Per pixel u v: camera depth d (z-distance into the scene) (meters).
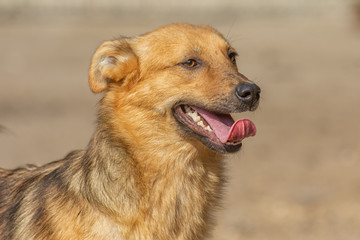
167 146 7.34
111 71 7.46
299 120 20.83
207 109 7.48
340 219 12.30
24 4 50.47
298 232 11.81
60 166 7.64
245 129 7.20
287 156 16.67
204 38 7.81
